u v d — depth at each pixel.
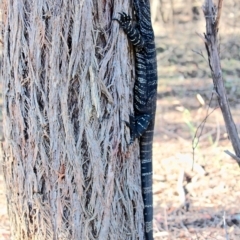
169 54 22.77
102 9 5.40
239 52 20.70
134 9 5.79
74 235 5.55
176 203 10.13
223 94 5.94
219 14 5.71
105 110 5.50
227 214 9.50
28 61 5.48
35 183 5.60
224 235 8.70
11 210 5.90
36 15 5.38
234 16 21.81
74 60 5.32
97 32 5.40
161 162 12.26
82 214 5.54
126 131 5.63
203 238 8.62
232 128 5.99
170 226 9.19
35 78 5.46
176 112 16.86
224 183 10.86
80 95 5.38
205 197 10.34
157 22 26.05
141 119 5.79
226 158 12.23
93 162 5.47
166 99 18.36
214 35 5.84
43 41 5.38
